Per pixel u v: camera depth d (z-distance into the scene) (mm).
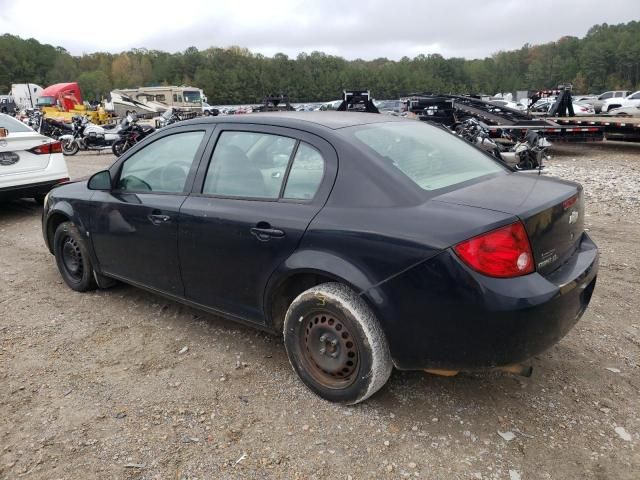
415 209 2598
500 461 2504
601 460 2504
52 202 4672
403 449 2596
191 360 3477
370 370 2717
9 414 2920
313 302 2852
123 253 4004
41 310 4309
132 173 3975
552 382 3143
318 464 2514
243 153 3307
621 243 5820
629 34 125375
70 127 19422
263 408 2943
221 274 3309
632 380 3156
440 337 2520
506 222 2412
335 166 2871
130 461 2551
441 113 15008
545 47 140750
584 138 14617
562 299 2525
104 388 3162
